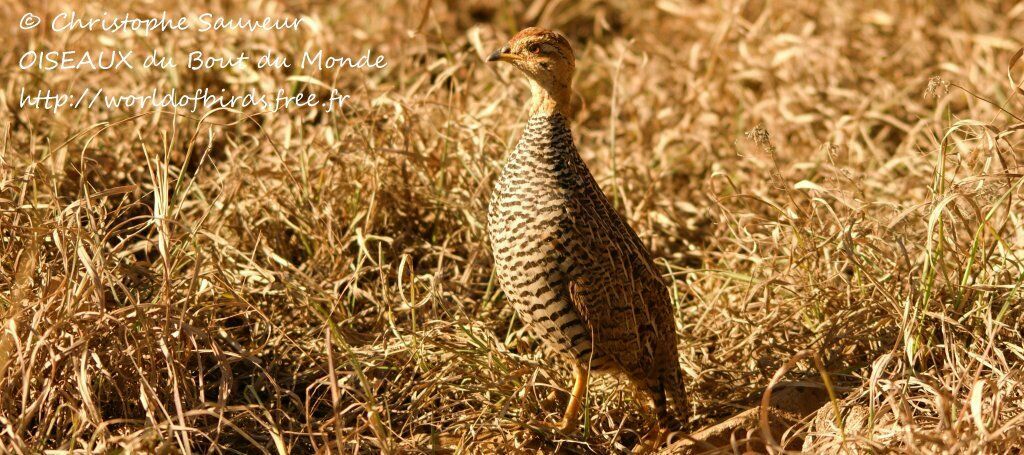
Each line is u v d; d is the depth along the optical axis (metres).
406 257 13.05
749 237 14.51
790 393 12.60
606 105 20.09
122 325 11.16
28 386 10.52
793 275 13.81
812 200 13.74
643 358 12.30
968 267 12.57
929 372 12.04
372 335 13.59
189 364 12.33
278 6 20.38
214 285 12.71
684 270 14.86
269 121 17.02
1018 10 22.62
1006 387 11.24
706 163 18.28
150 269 12.84
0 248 12.34
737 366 13.64
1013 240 14.31
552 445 12.23
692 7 23.39
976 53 21.00
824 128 19.61
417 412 12.51
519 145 12.14
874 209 16.14
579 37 24.59
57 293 11.06
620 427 12.21
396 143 16.08
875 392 11.23
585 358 12.17
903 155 18.14
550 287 11.78
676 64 20.94
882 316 13.19
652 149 18.94
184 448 10.42
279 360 12.92
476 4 25.33
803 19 22.95
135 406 11.55
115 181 15.88
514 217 11.81
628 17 25.03
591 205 12.08
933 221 12.01
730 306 14.32
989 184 13.00
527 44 12.01
